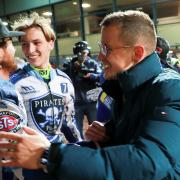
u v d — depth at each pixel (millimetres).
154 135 788
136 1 8844
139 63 958
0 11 12391
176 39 8289
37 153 811
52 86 1758
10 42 1172
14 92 1160
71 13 10430
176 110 831
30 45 1725
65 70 4008
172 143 780
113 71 990
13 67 1196
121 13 1001
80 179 767
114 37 961
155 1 8438
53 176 818
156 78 933
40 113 1706
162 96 861
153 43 979
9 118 1091
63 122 1828
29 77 1688
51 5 10875
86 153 781
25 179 1082
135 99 958
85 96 3945
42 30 1744
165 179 798
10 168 1156
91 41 10055
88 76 3902
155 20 8516
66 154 776
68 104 1840
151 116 840
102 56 1009
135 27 951
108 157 771
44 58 1761
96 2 9727
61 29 10836
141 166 753
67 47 10773
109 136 1166
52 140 1730
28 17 1950
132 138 898
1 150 816
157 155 761
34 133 869
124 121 994
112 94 1142
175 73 994
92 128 1201
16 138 821
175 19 8195
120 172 757
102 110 1932
